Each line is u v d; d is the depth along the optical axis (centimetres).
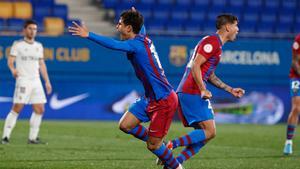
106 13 6488
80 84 5097
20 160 2698
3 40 4897
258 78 5338
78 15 6397
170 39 5153
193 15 6719
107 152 3100
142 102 2225
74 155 2939
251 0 6938
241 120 5306
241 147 3484
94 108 5131
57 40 5025
